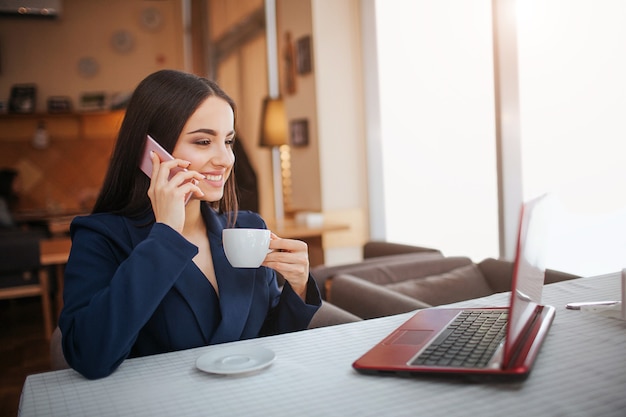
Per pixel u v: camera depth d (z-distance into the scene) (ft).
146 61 24.86
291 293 4.54
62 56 23.99
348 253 14.34
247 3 20.56
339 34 14.29
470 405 2.72
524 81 10.29
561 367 3.17
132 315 3.48
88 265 4.01
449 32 11.93
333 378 3.17
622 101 8.63
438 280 8.34
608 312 4.20
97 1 24.29
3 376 11.02
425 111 12.82
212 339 4.26
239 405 2.87
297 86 15.12
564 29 9.47
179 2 25.04
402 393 2.91
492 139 11.07
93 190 23.89
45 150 23.72
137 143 4.26
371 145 14.48
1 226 20.15
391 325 4.21
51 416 2.85
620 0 8.52
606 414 2.58
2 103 23.02
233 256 4.05
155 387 3.18
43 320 15.76
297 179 15.48
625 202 8.74
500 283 8.37
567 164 9.61
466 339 3.48
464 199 11.89
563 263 9.80
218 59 24.61
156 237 3.70
